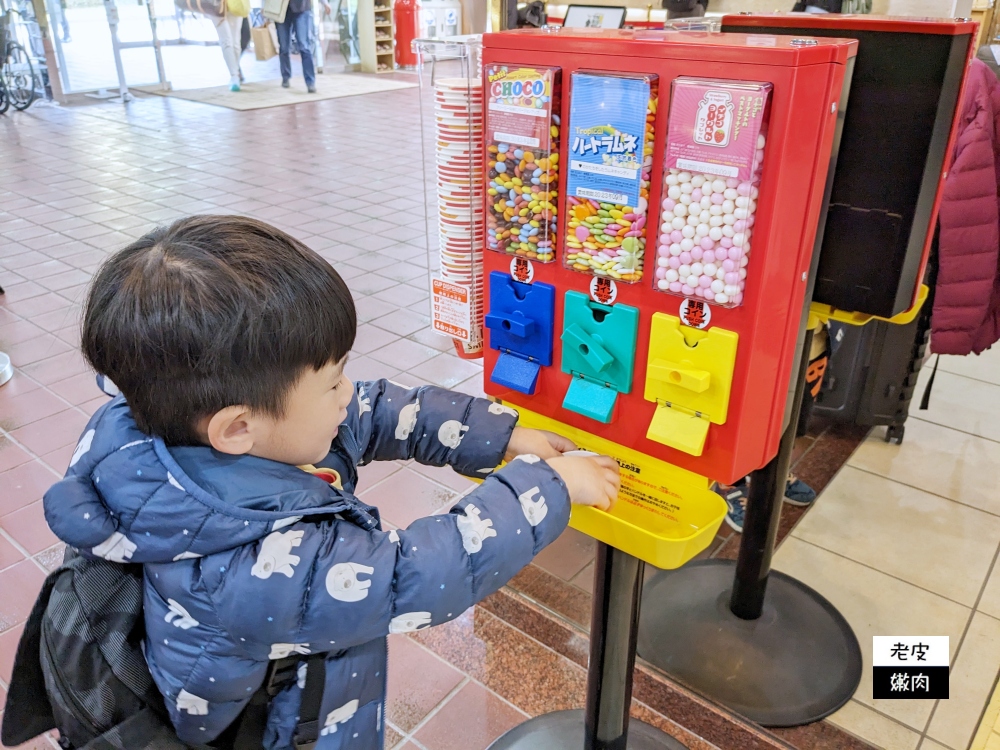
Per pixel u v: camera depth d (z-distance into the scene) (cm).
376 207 480
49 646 79
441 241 119
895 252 103
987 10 262
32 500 222
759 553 169
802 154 78
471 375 288
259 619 75
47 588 83
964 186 197
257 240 75
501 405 104
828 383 249
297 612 76
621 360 94
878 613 186
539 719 155
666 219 84
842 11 144
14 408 269
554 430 108
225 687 79
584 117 86
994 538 212
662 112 81
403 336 319
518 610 178
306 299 74
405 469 236
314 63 947
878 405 246
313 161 591
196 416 74
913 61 95
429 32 1041
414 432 104
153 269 72
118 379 75
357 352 306
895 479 237
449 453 103
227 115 766
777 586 190
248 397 73
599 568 114
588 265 93
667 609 182
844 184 104
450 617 83
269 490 78
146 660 82
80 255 404
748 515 167
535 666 170
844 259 108
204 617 76
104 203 488
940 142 99
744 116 75
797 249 84
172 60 1053
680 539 89
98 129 702
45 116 761
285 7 858
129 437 78
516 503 85
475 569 82
